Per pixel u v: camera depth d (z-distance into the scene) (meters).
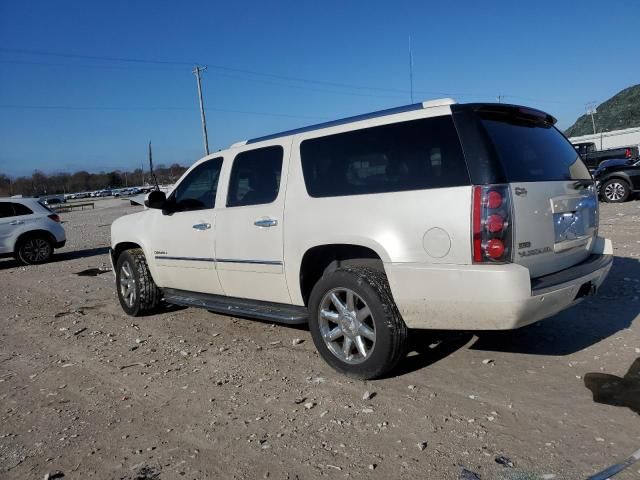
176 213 5.81
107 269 11.23
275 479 2.94
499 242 3.42
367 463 3.01
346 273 4.05
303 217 4.38
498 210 3.42
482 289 3.44
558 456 2.93
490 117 3.79
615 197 15.86
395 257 3.77
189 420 3.72
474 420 3.39
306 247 4.34
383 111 4.21
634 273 6.69
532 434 3.18
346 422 3.50
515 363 4.24
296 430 3.45
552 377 3.93
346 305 4.14
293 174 4.54
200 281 5.61
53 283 10.05
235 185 5.15
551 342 4.62
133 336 5.89
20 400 4.33
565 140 4.59
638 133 32.25
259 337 5.46
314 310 4.32
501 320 3.48
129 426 3.71
